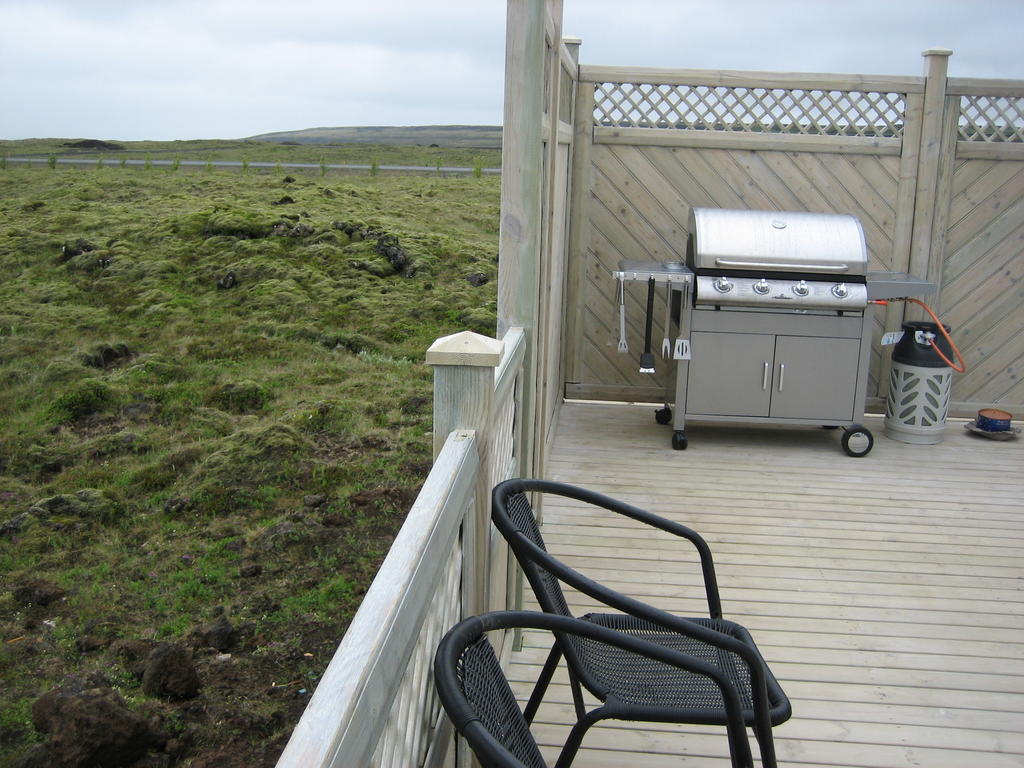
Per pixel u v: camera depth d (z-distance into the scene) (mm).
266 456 7383
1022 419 5859
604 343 6094
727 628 2094
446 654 1252
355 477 7047
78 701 3523
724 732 2461
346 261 16188
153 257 16734
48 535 6141
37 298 14781
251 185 29016
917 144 5598
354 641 986
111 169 36719
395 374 10812
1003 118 5598
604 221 5902
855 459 5105
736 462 5004
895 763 2352
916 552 3809
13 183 30250
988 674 2826
